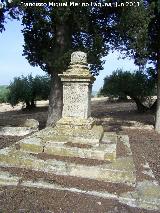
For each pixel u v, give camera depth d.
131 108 21.61
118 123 15.26
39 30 12.70
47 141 7.06
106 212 4.91
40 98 23.98
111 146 7.05
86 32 12.20
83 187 5.66
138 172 6.61
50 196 5.33
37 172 6.20
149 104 19.98
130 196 5.41
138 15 11.51
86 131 7.38
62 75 7.72
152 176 6.41
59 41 12.05
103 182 5.89
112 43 13.18
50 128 8.77
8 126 12.70
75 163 6.29
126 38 12.52
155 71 15.01
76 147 6.80
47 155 6.70
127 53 13.16
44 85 23.59
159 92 13.27
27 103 23.75
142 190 5.65
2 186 5.71
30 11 12.04
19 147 7.14
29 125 11.98
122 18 11.66
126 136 9.67
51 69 12.52
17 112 22.84
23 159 6.47
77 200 5.23
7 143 9.55
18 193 5.41
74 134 7.25
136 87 18.94
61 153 6.75
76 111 7.73
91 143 7.01
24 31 12.93
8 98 23.95
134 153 8.84
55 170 6.21
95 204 5.14
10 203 5.04
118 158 6.78
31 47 13.02
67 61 11.38
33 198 5.25
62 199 5.25
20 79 23.45
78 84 7.72
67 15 11.12
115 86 19.38
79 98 7.73
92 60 11.70
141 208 5.12
